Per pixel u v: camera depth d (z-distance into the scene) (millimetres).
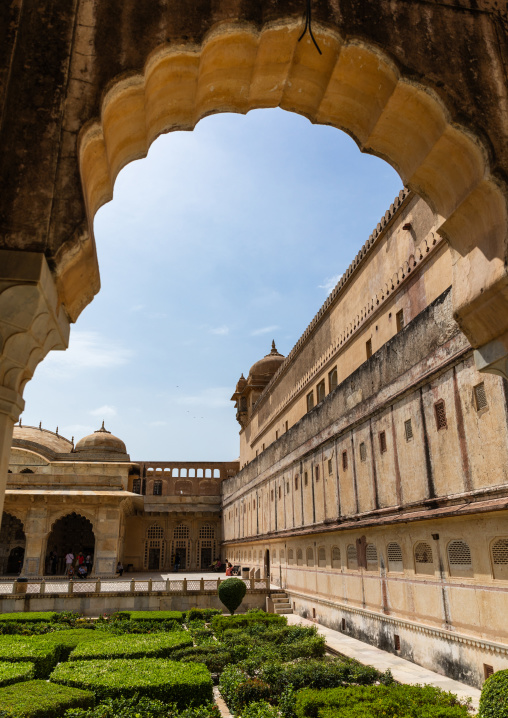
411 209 15891
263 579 25172
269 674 10203
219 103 5672
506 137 4898
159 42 4555
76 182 4102
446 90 4918
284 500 26516
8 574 37250
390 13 5074
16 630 17250
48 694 8094
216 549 46656
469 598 10539
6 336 4000
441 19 5188
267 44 4996
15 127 4125
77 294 4574
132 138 5254
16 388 4297
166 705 8133
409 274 15641
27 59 4309
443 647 11375
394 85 5027
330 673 9711
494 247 4922
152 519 46469
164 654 12578
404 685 8266
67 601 21797
